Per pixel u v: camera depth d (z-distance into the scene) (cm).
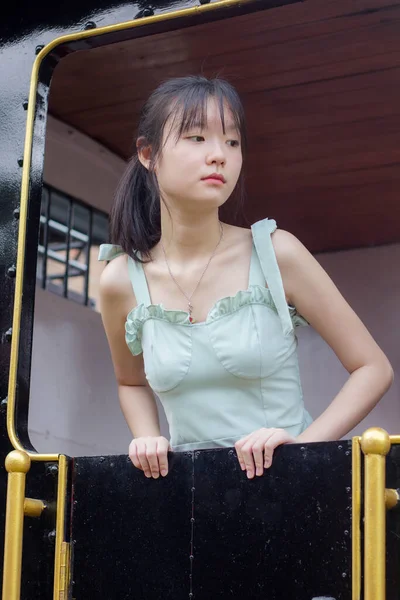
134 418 279
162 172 251
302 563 218
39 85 292
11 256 278
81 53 407
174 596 230
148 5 278
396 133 449
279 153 470
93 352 543
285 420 249
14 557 241
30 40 294
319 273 252
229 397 248
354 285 559
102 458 247
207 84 251
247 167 482
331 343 254
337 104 431
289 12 365
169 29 279
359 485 214
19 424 268
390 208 514
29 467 250
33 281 280
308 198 509
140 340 260
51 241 514
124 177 275
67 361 521
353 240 558
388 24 370
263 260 251
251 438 227
